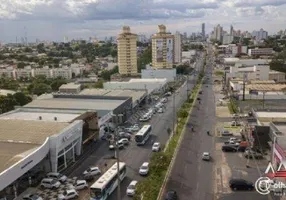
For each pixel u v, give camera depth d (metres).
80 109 94.50
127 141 80.06
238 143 75.00
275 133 60.59
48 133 66.69
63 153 64.81
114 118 93.12
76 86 160.88
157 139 83.44
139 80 172.62
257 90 132.25
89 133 80.00
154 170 58.50
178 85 188.62
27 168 53.72
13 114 89.00
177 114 106.38
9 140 63.81
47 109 94.19
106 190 51.00
